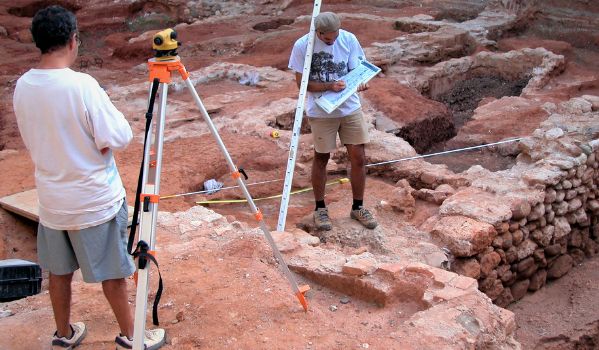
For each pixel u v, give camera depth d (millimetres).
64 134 3270
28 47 15969
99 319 4285
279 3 18953
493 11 16484
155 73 3498
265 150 8484
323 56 5816
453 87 12695
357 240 6180
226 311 4309
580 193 7348
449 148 9180
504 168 8305
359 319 4387
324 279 4852
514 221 6461
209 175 7863
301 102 5836
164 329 4094
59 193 3373
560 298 6961
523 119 9555
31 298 4656
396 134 9461
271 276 4734
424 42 13688
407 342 3914
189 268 4855
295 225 6637
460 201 6555
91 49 16641
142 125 9438
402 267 4742
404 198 6949
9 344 4078
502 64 12781
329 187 7629
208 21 17703
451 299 4320
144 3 19531
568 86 11367
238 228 5758
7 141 9070
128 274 3619
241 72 12078
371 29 14938
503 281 6512
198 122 9586
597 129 8070
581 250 7641
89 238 3471
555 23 15320
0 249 6410
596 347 6445
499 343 4141
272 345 3977
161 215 5945
